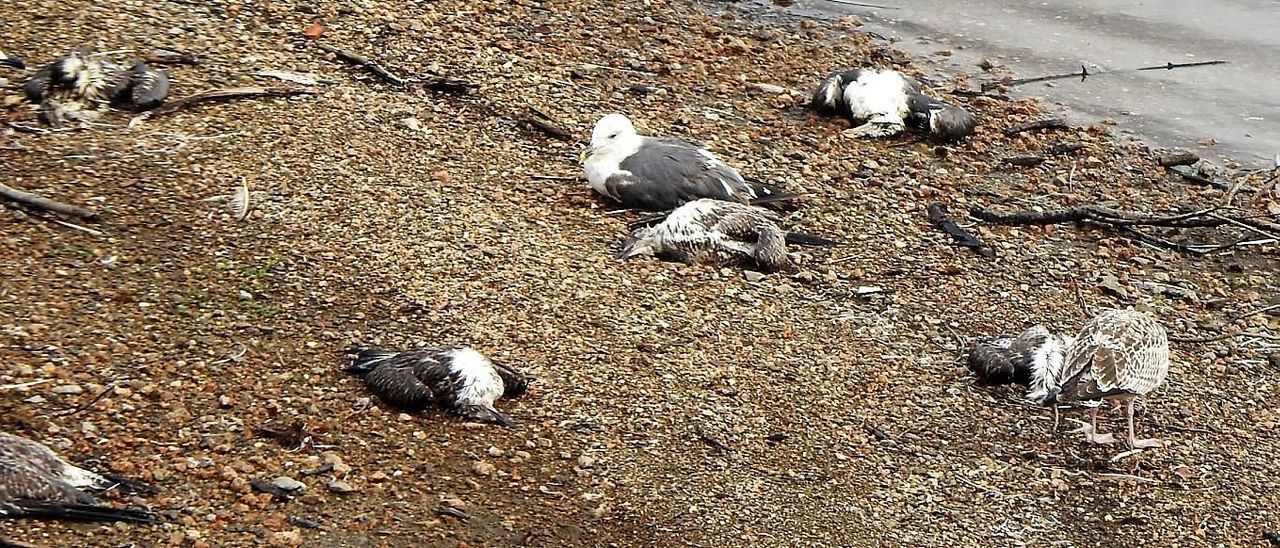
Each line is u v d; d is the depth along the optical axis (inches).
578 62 721.0
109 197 519.5
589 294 507.8
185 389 421.4
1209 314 565.0
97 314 450.9
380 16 721.6
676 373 469.1
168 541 357.4
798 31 824.3
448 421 425.7
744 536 398.0
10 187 512.7
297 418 416.5
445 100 647.1
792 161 650.2
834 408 464.4
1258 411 494.9
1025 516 426.3
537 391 447.5
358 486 392.2
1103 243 615.8
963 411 472.1
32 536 350.3
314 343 453.7
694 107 695.1
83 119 569.6
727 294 524.1
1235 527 432.5
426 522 381.7
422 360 430.9
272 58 652.7
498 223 548.7
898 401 473.4
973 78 787.4
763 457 434.9
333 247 510.9
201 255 493.4
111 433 397.4
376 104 627.5
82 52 602.9
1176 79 799.1
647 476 417.4
